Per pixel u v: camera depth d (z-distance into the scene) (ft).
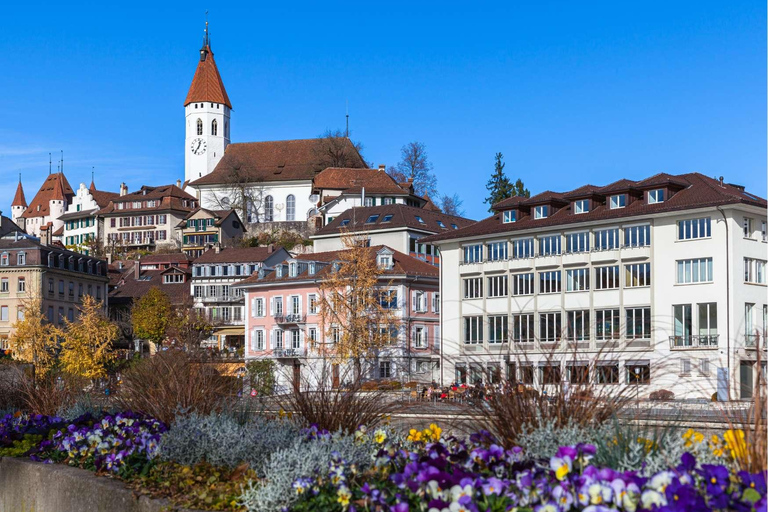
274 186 509.76
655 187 201.98
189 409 50.93
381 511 28.17
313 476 32.94
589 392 35.94
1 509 48.96
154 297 344.49
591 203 213.46
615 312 203.92
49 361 285.23
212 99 622.13
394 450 35.55
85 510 40.55
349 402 45.44
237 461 40.55
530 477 26.45
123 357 301.43
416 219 314.14
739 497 23.63
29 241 350.02
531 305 217.97
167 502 35.37
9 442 53.88
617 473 25.30
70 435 49.29
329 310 219.82
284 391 50.47
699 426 37.29
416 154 497.87
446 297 235.81
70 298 363.97
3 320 345.10
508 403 36.40
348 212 328.08
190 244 491.31
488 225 234.38
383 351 212.64
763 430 27.91
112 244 552.00
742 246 190.90
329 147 517.14
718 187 198.70
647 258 199.82
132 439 45.60
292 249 451.53
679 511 22.68
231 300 375.86
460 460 32.22
